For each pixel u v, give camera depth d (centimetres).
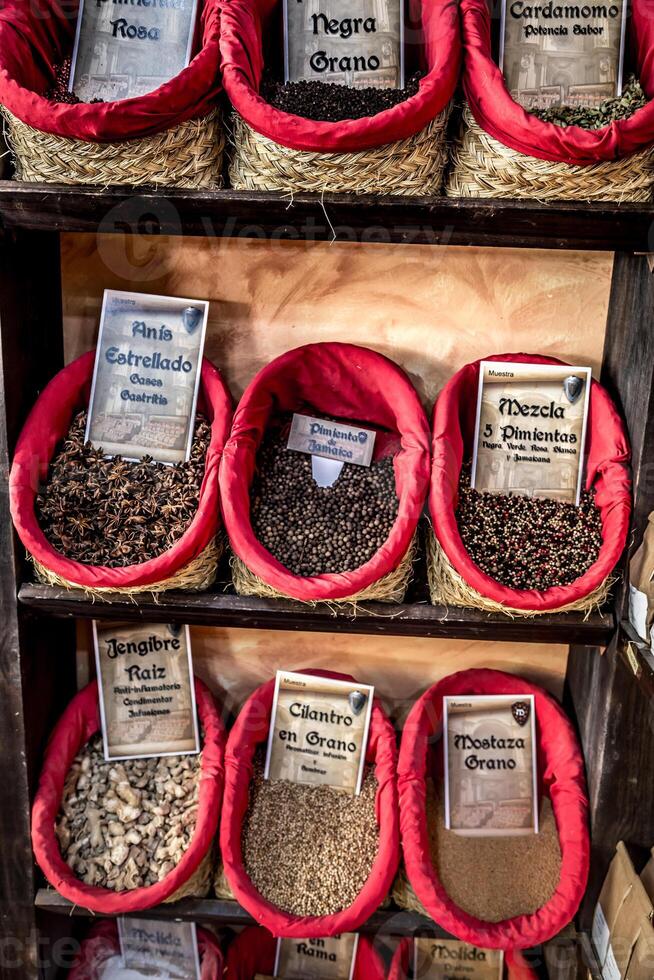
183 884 149
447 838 157
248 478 146
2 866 156
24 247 142
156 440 148
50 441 146
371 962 166
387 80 135
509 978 161
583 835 151
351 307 159
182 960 164
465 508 145
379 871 147
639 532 138
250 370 165
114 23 132
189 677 162
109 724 161
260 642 174
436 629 142
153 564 135
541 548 141
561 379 145
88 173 125
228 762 156
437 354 162
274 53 140
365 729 158
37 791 156
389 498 147
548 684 175
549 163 121
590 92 131
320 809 159
